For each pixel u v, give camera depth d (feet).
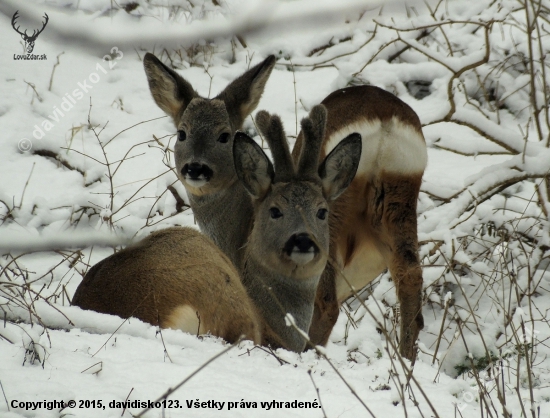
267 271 34.35
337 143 37.76
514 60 61.87
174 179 49.44
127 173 51.55
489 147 53.21
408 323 37.11
